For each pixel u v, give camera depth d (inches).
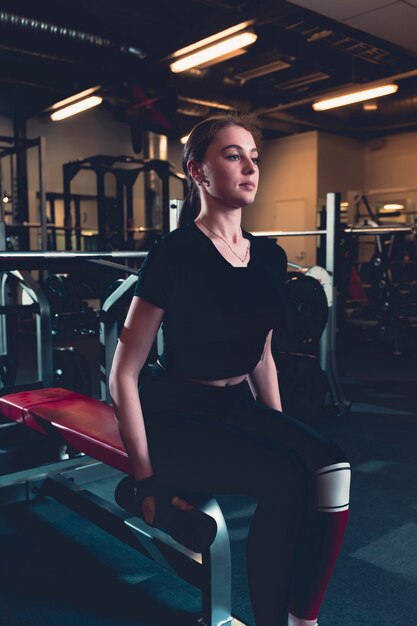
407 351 215.3
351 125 335.6
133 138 242.5
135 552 67.8
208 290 39.8
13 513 77.6
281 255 45.2
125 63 222.5
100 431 58.6
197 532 44.3
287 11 182.9
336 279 125.6
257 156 42.9
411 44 207.6
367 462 98.5
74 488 71.4
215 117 42.8
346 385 158.9
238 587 60.3
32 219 318.3
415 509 80.0
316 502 37.9
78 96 264.7
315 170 356.8
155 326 40.4
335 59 272.1
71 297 109.9
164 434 41.6
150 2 231.3
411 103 299.9
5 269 84.0
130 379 40.3
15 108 297.3
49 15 199.5
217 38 204.2
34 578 62.1
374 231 177.3
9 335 122.7
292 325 111.0
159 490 40.6
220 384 43.1
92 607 56.9
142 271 40.4
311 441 40.0
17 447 92.1
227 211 42.3
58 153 323.3
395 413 129.8
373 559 66.5
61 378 103.6
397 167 372.5
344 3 171.3
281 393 106.7
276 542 38.3
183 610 56.5
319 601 39.3
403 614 55.8
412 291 240.4
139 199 352.8
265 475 38.1
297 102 293.9
